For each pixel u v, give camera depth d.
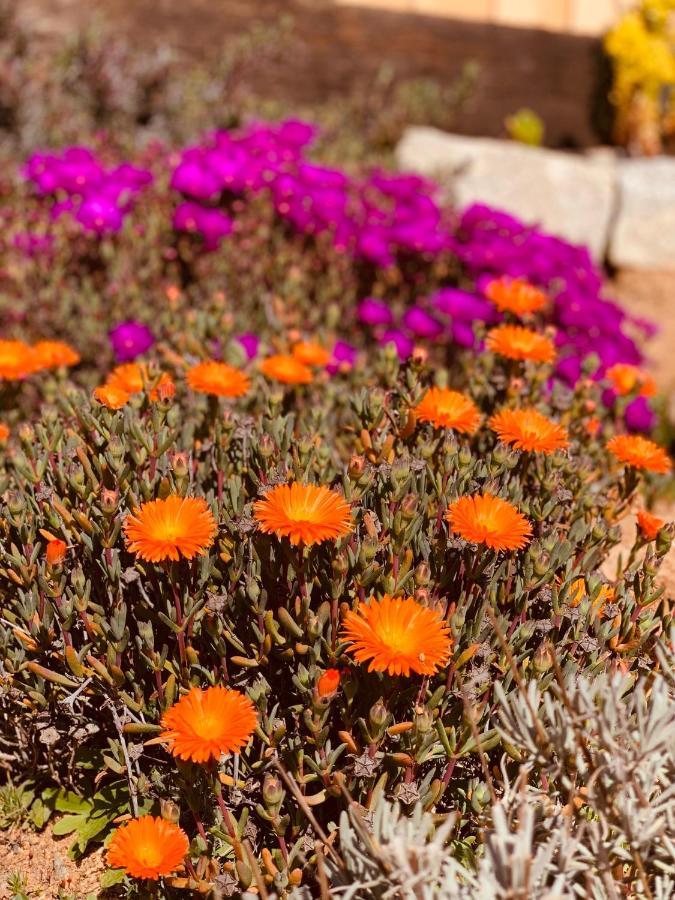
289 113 6.32
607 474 2.56
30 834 2.07
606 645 1.95
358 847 1.55
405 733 1.67
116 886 1.93
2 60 5.23
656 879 1.51
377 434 2.20
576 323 3.79
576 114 7.50
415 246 3.90
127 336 3.21
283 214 3.94
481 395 2.61
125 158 4.89
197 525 1.64
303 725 1.86
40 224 3.76
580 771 1.50
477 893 1.39
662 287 6.36
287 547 1.69
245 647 1.96
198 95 5.98
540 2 7.26
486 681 1.81
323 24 6.69
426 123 6.91
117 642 1.84
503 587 1.88
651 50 6.95
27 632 1.99
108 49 5.60
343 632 1.60
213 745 1.45
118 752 1.92
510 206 6.29
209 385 2.16
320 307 3.91
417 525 1.89
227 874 1.67
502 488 2.03
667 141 7.45
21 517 1.95
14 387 2.70
